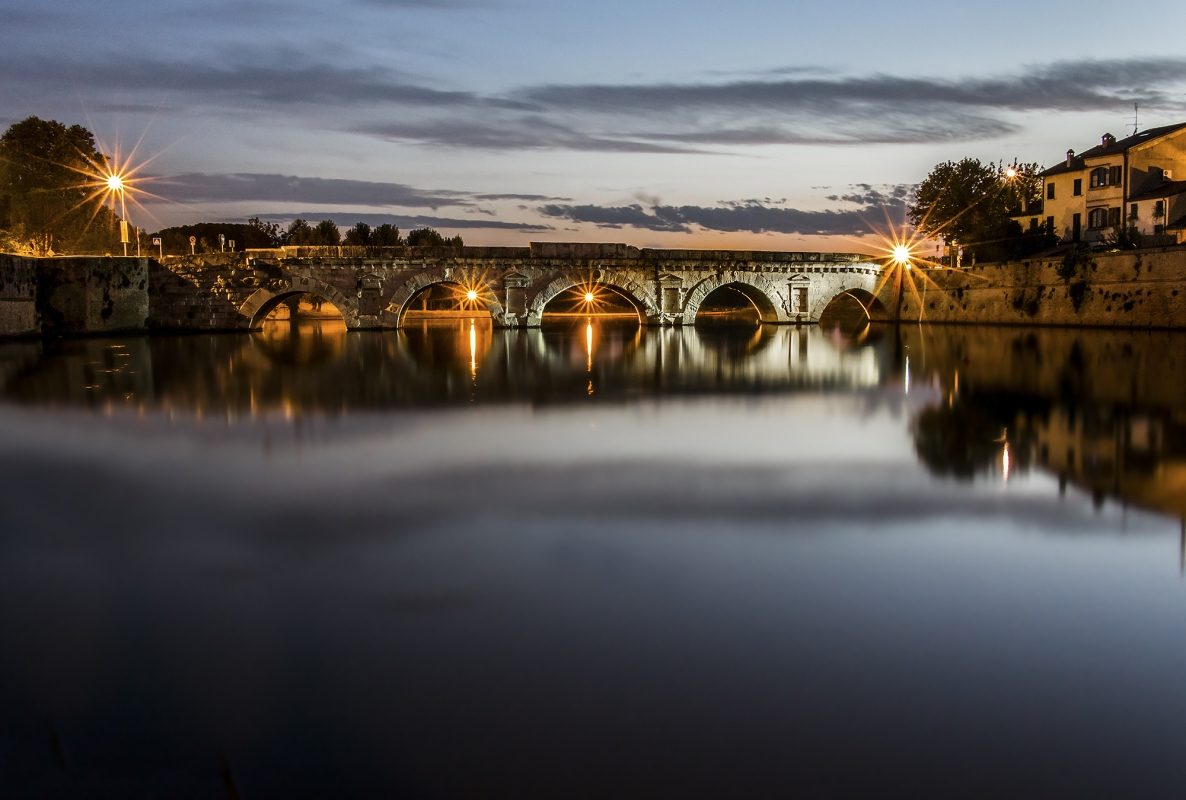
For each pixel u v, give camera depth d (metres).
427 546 14.50
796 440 24.22
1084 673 10.00
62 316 60.59
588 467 20.62
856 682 9.78
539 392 34.38
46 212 79.44
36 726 9.07
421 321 99.25
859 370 42.12
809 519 16.06
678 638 10.88
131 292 64.00
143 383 36.50
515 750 8.59
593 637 10.88
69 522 15.98
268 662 10.35
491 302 70.06
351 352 52.38
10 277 54.97
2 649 10.74
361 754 8.56
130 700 9.53
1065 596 12.23
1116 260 63.28
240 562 13.76
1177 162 75.06
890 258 83.69
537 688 9.67
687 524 15.69
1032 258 73.06
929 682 9.80
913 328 74.00
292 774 8.31
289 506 17.08
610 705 9.33
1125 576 13.02
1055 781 8.18
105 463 21.03
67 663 10.41
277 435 24.91
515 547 14.38
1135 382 35.81
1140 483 19.03
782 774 8.23
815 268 78.31
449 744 8.70
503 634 11.04
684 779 8.16
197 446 23.19
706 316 115.06
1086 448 23.00
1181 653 10.49
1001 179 86.56
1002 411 29.36
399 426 26.41
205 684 9.88
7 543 14.77
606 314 121.38
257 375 39.78
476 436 24.77
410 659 10.40
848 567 13.40
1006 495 17.86
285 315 103.88
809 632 11.03
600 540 14.81
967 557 13.87
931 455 22.09
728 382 37.69
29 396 32.38
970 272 77.88
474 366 44.44
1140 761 8.43
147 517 16.23
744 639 10.84
